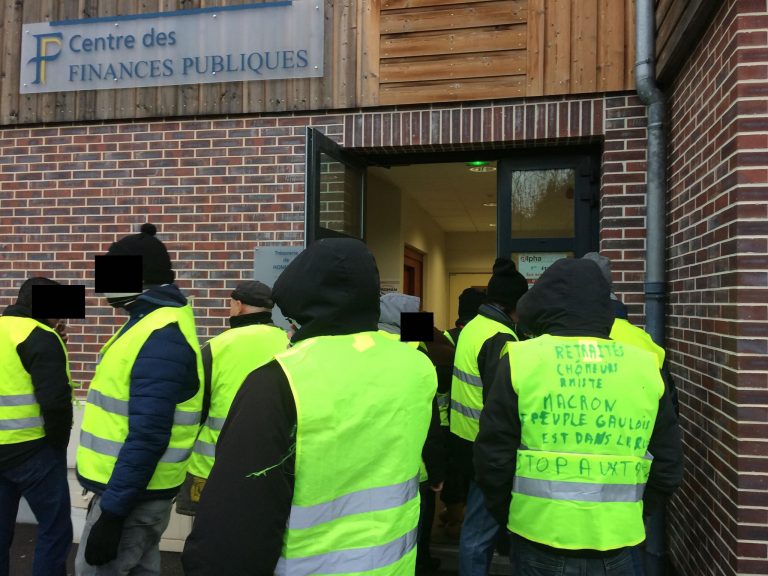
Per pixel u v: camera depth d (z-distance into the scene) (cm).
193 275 476
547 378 201
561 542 195
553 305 215
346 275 153
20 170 507
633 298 410
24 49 505
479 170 655
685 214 358
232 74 471
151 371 226
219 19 474
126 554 237
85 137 496
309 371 141
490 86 434
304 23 462
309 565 136
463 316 430
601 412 199
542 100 428
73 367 490
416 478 160
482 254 1169
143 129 487
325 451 137
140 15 485
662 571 368
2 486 319
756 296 269
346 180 466
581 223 445
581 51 421
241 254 470
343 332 154
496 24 435
